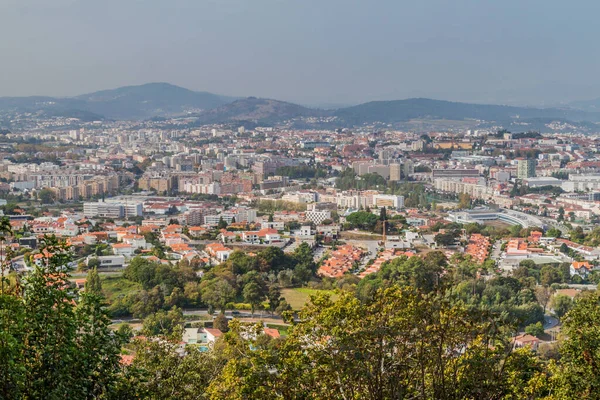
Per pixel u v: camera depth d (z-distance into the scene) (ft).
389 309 300.61
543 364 351.87
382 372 297.94
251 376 301.63
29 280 289.74
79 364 292.20
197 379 365.81
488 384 297.94
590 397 321.32
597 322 339.16
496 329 302.66
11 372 256.73
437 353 298.76
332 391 302.66
